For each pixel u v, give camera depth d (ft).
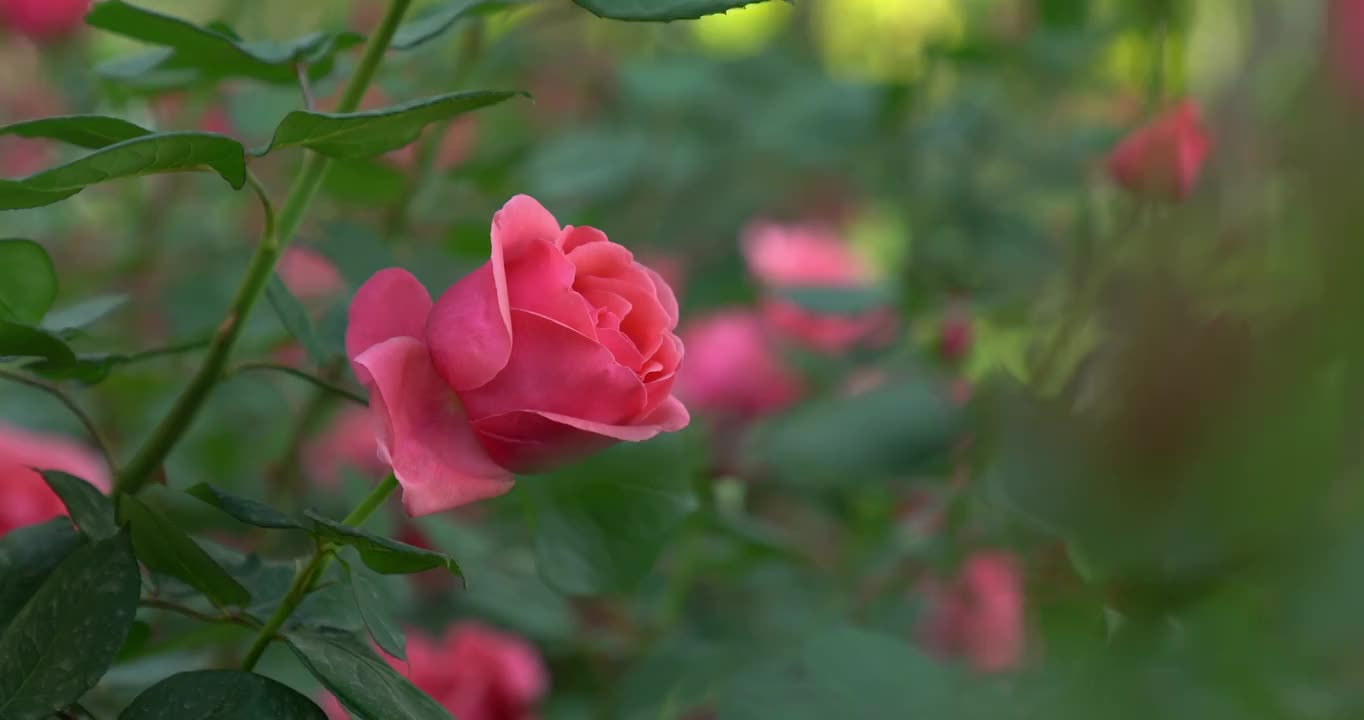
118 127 2.76
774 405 5.16
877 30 8.33
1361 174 2.08
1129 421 2.29
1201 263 2.32
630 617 4.23
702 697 3.24
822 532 4.71
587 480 3.06
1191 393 2.22
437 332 2.77
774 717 2.66
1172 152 2.66
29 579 2.77
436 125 3.85
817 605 3.86
